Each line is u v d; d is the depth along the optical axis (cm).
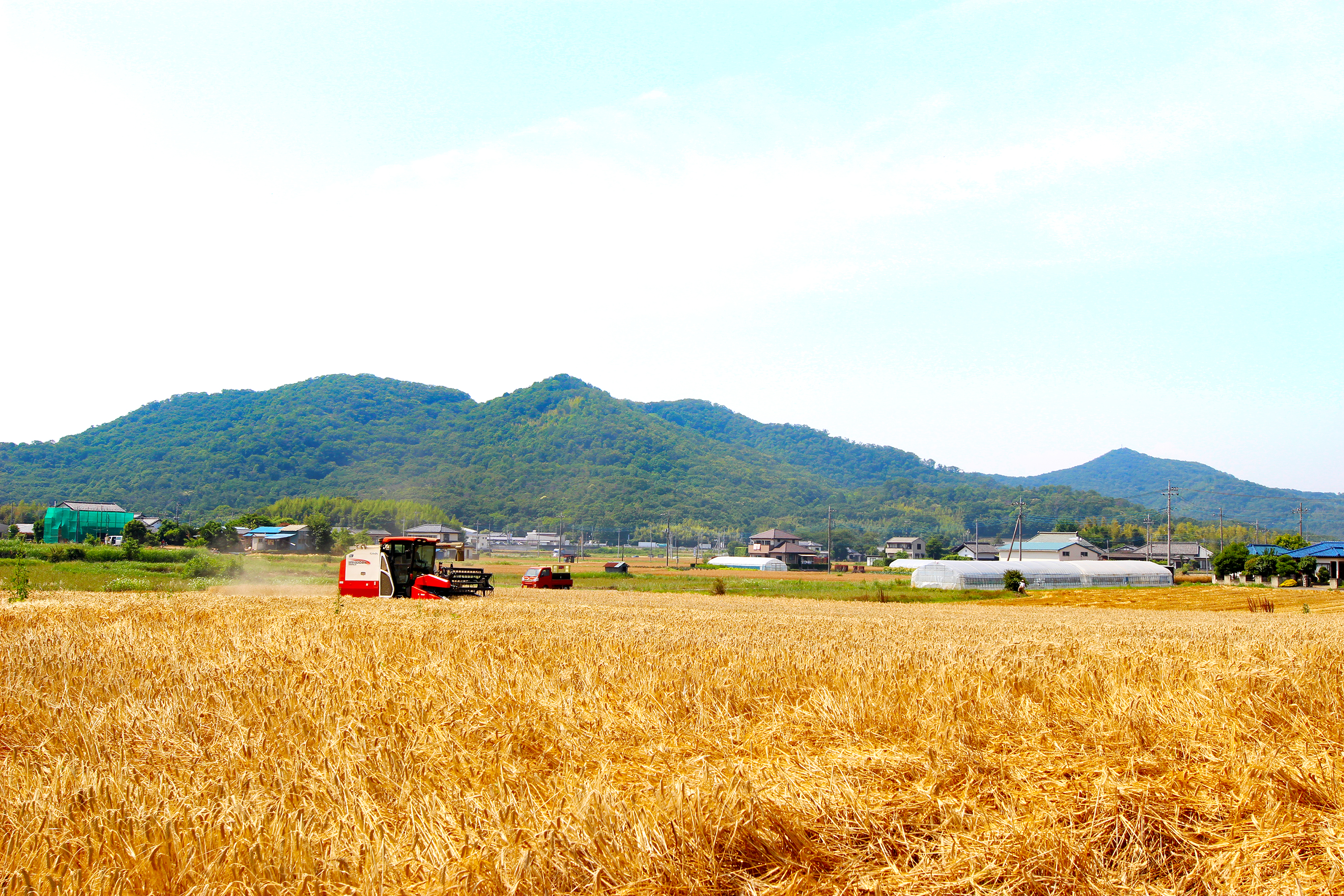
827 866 537
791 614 3409
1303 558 8281
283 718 863
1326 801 636
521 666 1198
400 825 577
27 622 1839
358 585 3291
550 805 616
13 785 643
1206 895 504
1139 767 721
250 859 514
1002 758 749
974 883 499
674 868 507
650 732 852
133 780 654
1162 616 3928
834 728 861
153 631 1666
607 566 9338
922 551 17625
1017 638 2031
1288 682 1023
